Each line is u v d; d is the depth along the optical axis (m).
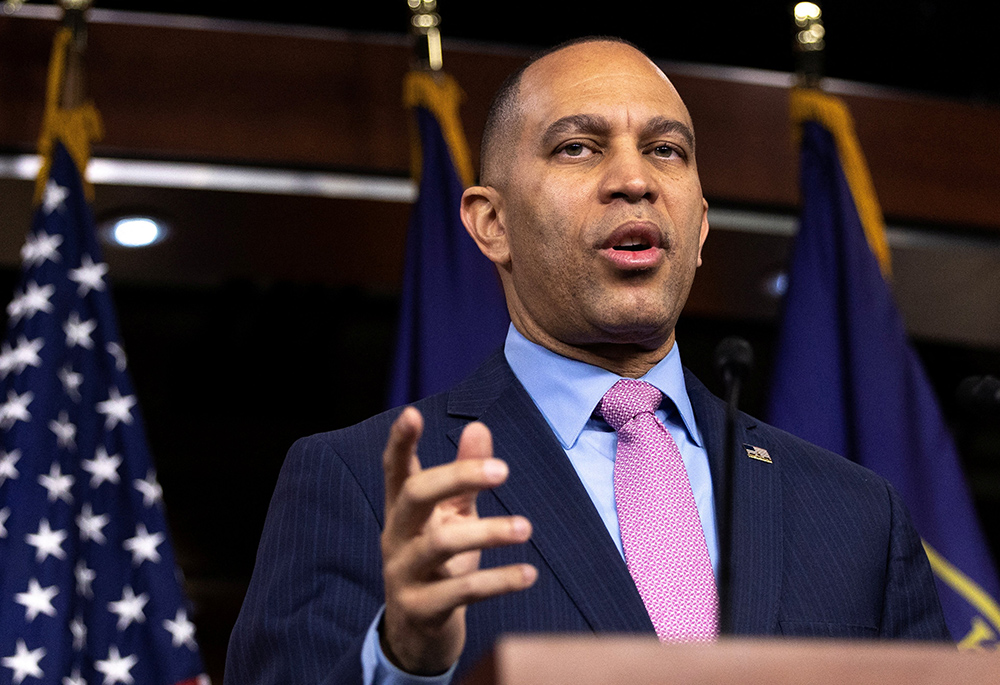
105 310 3.22
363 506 1.48
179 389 5.82
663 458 1.55
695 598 1.42
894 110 4.69
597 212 1.63
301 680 1.32
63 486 3.00
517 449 1.54
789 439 1.73
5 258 4.37
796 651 0.71
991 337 5.27
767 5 4.50
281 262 4.55
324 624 1.38
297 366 5.77
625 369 1.69
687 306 4.92
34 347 3.11
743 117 4.50
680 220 1.68
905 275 4.84
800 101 3.79
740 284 4.79
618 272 1.62
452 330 3.33
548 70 1.79
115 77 4.06
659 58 4.67
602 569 1.40
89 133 3.44
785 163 4.48
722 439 1.63
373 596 1.43
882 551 1.58
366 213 4.31
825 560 1.52
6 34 3.99
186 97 4.10
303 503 1.51
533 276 1.68
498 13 4.50
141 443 3.12
